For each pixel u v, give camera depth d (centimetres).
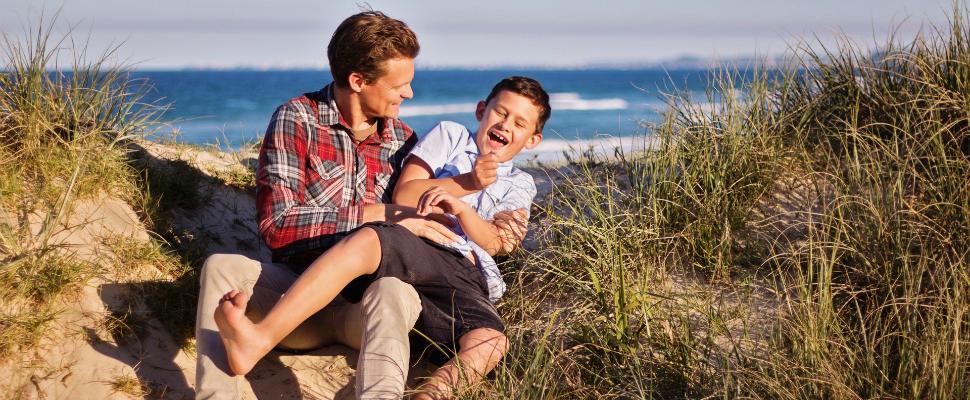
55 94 358
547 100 342
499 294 330
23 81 347
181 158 423
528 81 337
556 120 3250
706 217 369
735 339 307
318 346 307
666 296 325
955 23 426
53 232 304
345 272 266
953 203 330
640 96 4697
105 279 295
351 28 305
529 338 319
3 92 339
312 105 317
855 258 330
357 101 315
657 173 396
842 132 418
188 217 370
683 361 284
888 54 436
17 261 273
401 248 281
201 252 342
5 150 327
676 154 405
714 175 391
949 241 319
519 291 354
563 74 7650
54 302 275
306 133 312
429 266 289
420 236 302
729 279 352
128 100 384
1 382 247
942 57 422
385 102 313
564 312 337
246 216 402
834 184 381
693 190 381
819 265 319
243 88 5056
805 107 437
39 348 260
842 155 406
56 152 335
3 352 253
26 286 271
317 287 259
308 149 312
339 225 296
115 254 309
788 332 293
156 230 340
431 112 3822
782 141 418
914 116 396
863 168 376
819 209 381
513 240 329
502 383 269
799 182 403
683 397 274
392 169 339
